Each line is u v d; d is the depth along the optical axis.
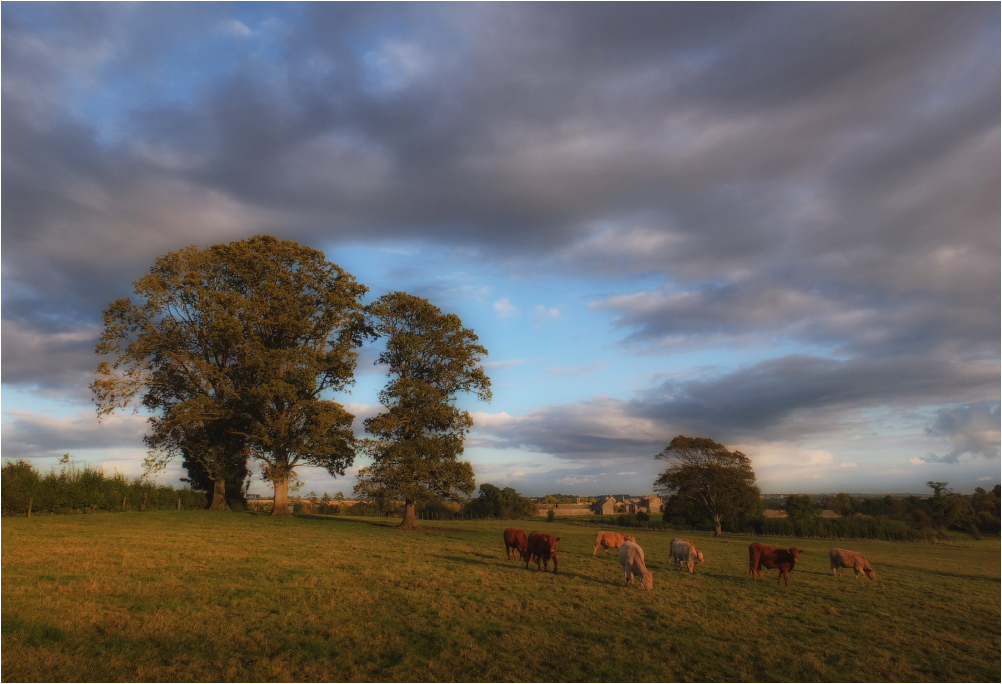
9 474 33.66
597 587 16.94
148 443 40.00
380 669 9.05
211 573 16.11
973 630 13.66
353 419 40.94
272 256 39.41
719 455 61.09
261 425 37.50
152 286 38.12
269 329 38.81
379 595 14.20
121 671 8.46
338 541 27.34
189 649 9.47
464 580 17.14
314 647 9.77
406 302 39.81
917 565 29.25
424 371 40.50
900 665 10.49
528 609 13.48
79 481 37.12
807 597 17.06
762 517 63.00
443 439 38.91
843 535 55.94
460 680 8.77
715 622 13.09
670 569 21.80
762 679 9.45
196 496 45.28
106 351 37.94
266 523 35.06
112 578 14.72
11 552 18.67
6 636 9.55
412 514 39.31
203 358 40.56
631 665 9.74
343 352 40.09
